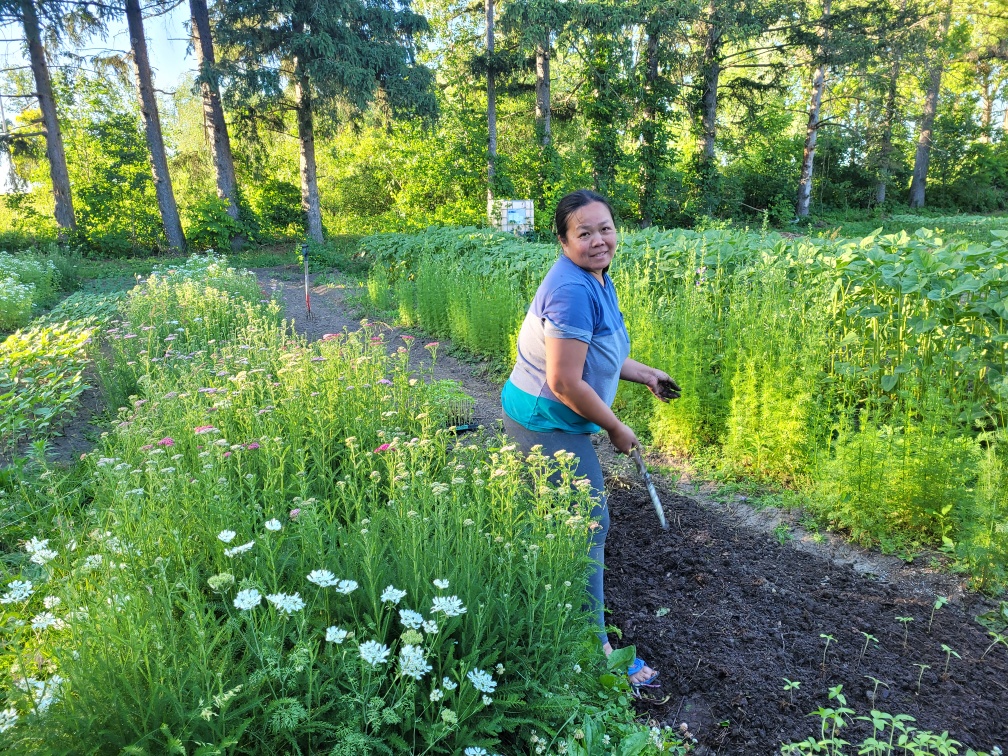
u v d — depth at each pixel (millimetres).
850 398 4512
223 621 2350
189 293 8805
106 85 29078
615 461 4988
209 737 1819
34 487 3891
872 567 3514
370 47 21797
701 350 4996
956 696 2574
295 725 1789
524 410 2682
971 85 41031
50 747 1722
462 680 2012
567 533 2479
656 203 24828
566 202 2451
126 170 26172
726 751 2383
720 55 25891
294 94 25250
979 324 4059
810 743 2230
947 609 3125
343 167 34000
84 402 6293
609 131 23719
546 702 2178
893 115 30844
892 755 2299
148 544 2539
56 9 20156
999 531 3143
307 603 2320
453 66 27703
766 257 5066
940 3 31219
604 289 2574
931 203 38469
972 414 3750
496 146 27141
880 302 4566
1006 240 4387
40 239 22000
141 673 1911
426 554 2391
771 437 4355
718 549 3652
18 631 2336
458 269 9617
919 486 3574
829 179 35938
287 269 18906
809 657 2803
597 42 22766
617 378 2729
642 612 3145
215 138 23359
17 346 7219
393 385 4875
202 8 22000
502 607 2354
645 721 2520
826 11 27828
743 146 31375
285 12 20281
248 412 4090
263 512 3006
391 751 1865
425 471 3123
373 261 14242
